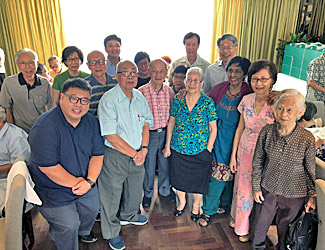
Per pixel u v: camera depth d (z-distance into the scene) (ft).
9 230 4.37
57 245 5.57
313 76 9.64
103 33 14.73
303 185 5.07
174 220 7.53
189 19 15.24
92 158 5.59
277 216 5.73
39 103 7.83
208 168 6.77
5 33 13.34
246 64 5.93
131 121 5.91
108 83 7.12
